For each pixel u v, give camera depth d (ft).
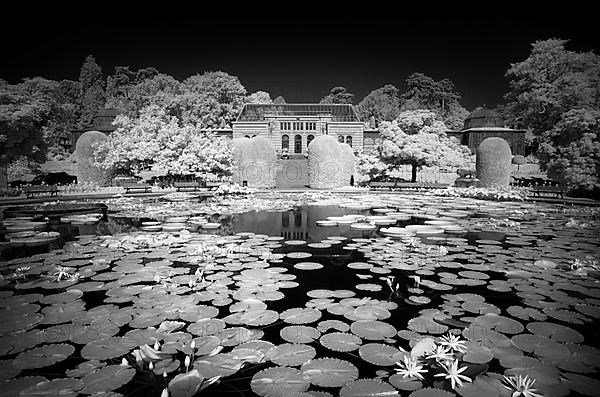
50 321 16.58
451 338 14.55
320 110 189.26
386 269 24.68
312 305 18.70
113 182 85.20
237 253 28.50
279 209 53.21
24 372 12.67
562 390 11.72
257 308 18.17
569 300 19.35
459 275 23.52
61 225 40.11
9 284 21.43
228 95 199.82
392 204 58.90
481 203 60.49
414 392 11.64
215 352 13.91
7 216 45.52
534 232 37.27
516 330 15.89
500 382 12.11
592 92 90.84
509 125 150.51
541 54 121.29
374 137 181.68
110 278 22.41
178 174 77.82
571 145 63.10
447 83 232.32
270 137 178.81
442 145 85.81
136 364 13.20
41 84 144.05
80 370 12.79
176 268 24.47
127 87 243.19
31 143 70.85
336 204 58.54
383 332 15.76
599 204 57.62
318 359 13.57
